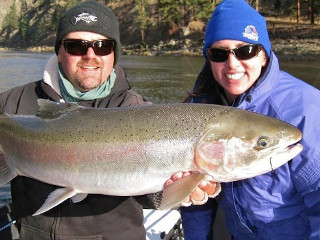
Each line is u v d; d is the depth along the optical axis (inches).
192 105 34.6
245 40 32.7
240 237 37.6
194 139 33.1
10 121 37.7
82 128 35.0
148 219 55.0
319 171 30.3
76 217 34.3
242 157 32.4
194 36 681.6
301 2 659.4
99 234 34.5
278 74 34.0
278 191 32.8
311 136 30.5
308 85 33.0
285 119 32.1
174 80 290.7
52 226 34.4
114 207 34.7
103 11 37.1
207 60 37.3
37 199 35.7
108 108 35.7
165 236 47.8
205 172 33.0
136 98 38.3
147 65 424.2
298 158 31.1
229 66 33.5
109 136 34.1
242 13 33.4
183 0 738.2
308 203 31.7
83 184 34.4
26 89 39.3
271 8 703.7
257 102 34.0
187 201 33.0
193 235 42.2
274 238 34.3
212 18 35.2
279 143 31.2
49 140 35.5
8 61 483.8
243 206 34.8
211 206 42.1
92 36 36.1
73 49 36.1
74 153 34.6
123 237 35.1
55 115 36.4
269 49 34.1
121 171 33.8
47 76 38.2
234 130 32.7
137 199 35.5
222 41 33.5
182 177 33.2
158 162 33.3
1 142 37.9
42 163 35.7
